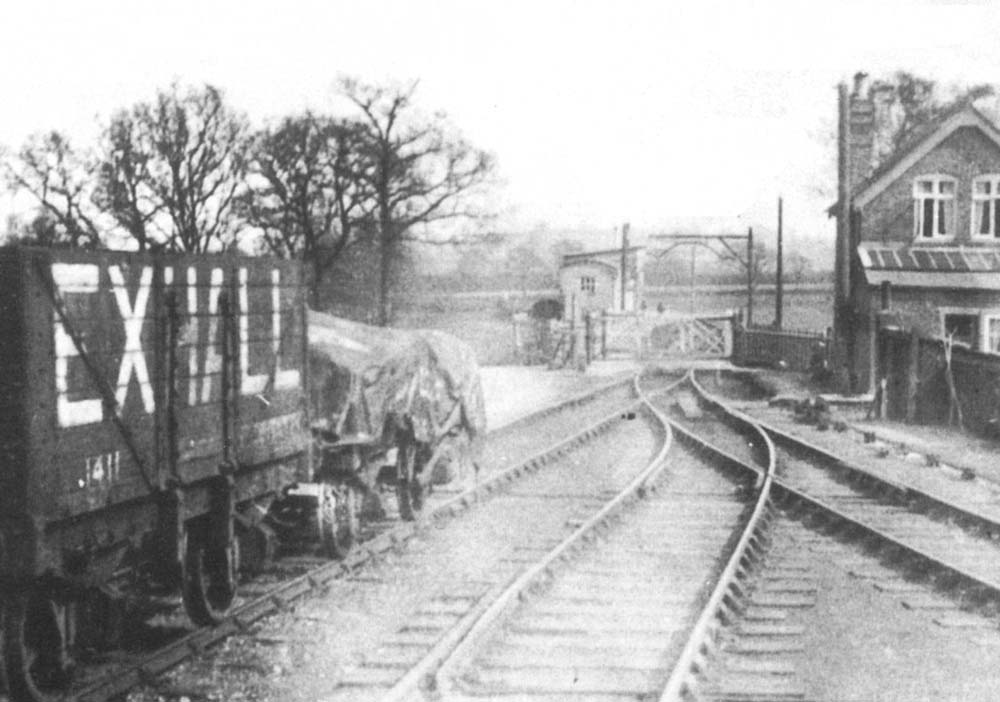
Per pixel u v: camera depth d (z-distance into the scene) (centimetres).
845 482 1714
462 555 1162
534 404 3062
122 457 743
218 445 875
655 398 3294
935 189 3338
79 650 791
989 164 3325
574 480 1730
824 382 3744
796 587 1040
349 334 1255
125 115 2938
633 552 1187
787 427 2544
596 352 5375
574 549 1159
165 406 795
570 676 762
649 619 913
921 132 3356
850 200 3400
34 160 2912
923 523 1382
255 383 945
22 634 675
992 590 976
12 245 660
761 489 1545
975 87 3859
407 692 698
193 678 755
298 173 3428
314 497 1119
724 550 1182
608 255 6156
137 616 863
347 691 735
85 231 3059
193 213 3253
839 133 3359
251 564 1007
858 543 1255
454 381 1440
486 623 837
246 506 974
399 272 3928
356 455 1130
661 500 1547
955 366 2481
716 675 777
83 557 730
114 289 737
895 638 882
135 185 3105
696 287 7550
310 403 1103
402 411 1256
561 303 6009
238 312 911
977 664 816
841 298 3391
